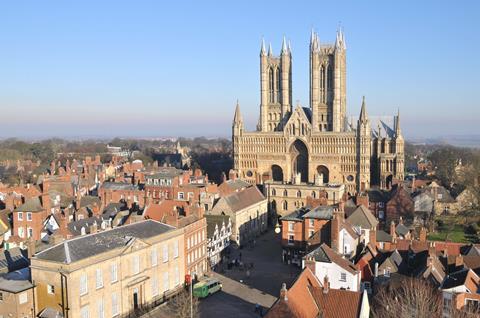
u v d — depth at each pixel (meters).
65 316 79.75
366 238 114.88
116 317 88.50
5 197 156.62
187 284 105.12
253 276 118.88
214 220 137.12
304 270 76.69
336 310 68.62
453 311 66.88
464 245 101.38
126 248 90.19
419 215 165.62
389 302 71.00
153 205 122.44
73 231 117.31
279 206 195.62
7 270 93.25
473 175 187.25
